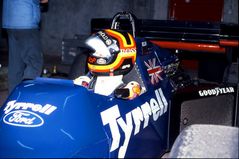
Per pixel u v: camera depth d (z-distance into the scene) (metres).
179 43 4.50
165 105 3.38
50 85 2.76
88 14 9.98
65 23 10.29
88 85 3.15
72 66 4.35
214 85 3.79
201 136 2.15
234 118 3.82
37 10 4.89
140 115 3.03
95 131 2.58
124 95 2.84
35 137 2.42
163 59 3.64
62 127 2.47
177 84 3.66
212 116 3.65
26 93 2.70
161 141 3.34
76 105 2.58
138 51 3.32
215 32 4.43
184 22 4.57
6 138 2.46
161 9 9.63
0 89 6.30
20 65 5.05
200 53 4.71
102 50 2.99
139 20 4.65
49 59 9.70
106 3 9.72
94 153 2.51
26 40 4.84
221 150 2.02
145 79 3.28
